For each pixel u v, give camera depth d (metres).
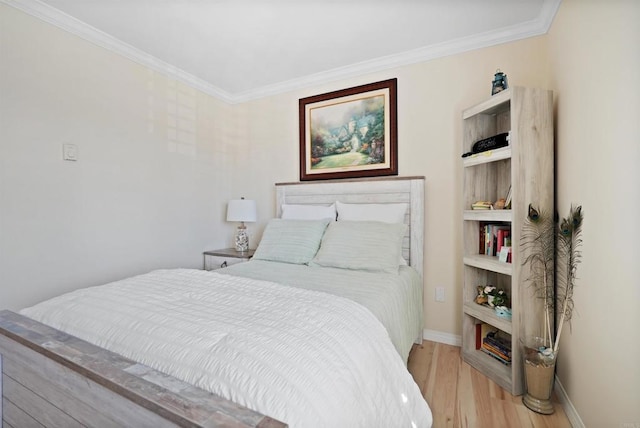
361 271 2.07
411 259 2.43
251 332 0.95
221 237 3.33
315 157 2.96
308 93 3.01
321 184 2.84
